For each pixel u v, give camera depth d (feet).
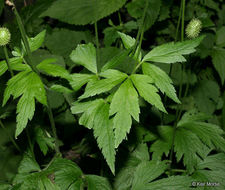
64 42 2.35
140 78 1.64
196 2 2.55
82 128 2.31
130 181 2.02
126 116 1.59
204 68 2.73
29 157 1.89
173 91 1.64
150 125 2.23
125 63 2.06
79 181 1.80
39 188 1.77
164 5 2.35
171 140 2.01
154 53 1.69
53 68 1.64
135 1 2.26
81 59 1.81
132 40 1.78
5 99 1.62
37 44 1.74
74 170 1.83
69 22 2.26
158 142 2.02
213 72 2.74
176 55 1.66
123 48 2.29
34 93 1.60
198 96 2.49
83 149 2.32
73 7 2.27
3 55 2.08
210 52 2.40
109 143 1.63
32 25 2.30
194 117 2.07
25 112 1.59
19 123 1.59
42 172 1.81
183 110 2.39
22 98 1.60
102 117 1.68
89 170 2.26
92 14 2.25
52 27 2.49
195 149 1.96
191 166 1.94
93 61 1.80
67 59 2.34
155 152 2.00
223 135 2.14
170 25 2.56
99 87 1.63
